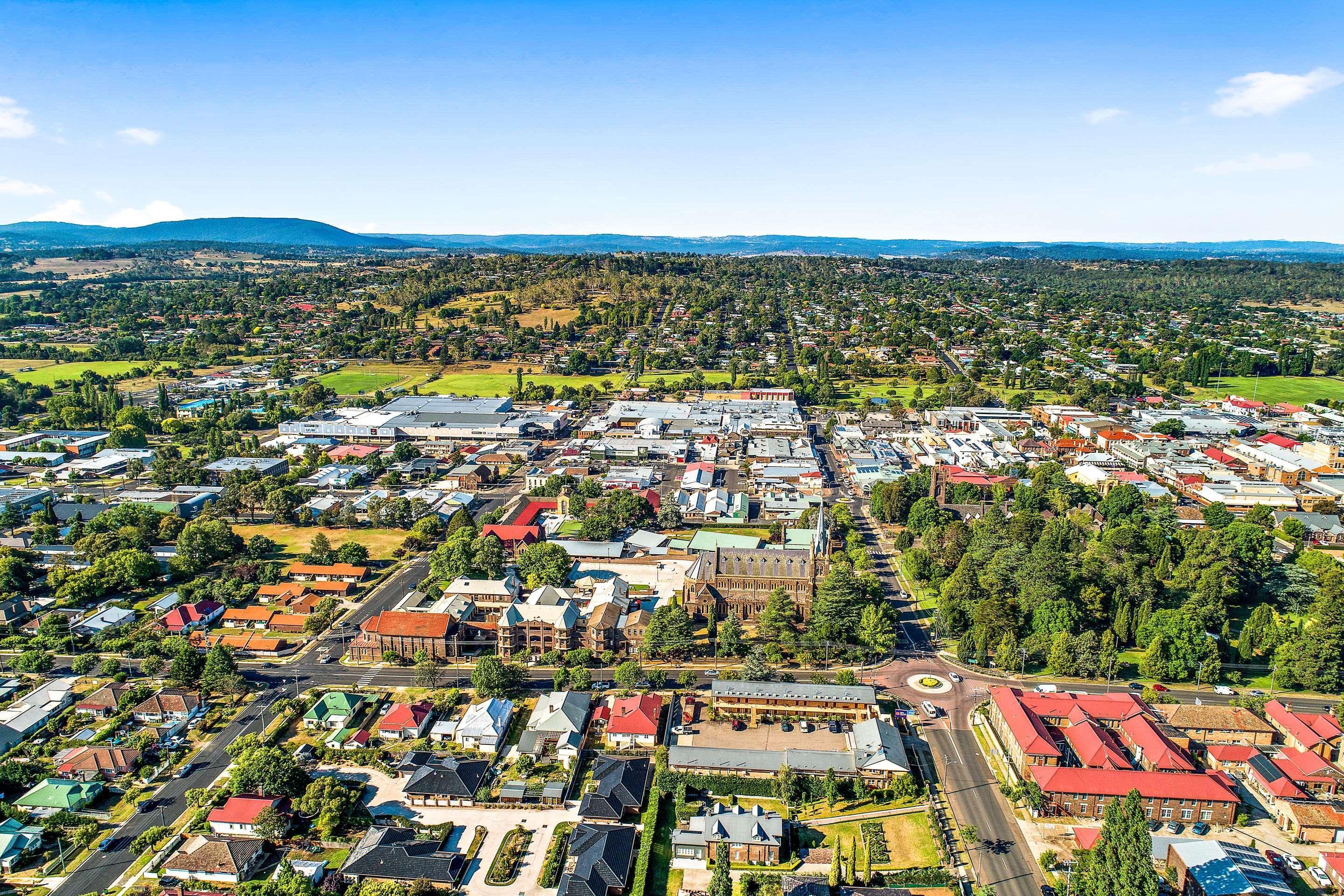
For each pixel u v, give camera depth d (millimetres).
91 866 184625
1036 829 196000
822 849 190375
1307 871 182000
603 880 177000
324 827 194000
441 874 179375
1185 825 197750
